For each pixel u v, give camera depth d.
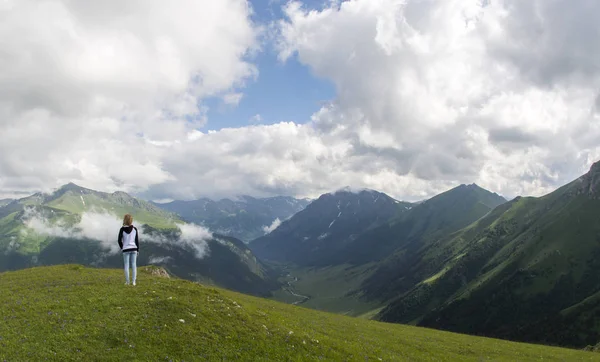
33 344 22.81
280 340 30.16
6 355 21.28
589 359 58.22
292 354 28.53
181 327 27.47
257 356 26.58
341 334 43.25
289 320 41.66
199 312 30.47
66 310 28.16
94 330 25.31
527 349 61.78
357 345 37.50
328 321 56.47
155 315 28.55
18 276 42.75
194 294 35.03
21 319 26.30
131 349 23.91
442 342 56.22
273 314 42.41
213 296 36.22
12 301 30.30
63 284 36.66
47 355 21.83
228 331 28.84
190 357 24.30
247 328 30.25
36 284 37.00
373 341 44.22
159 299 31.22
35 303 29.64
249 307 39.12
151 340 25.25
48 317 26.86
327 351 31.16
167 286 36.06
